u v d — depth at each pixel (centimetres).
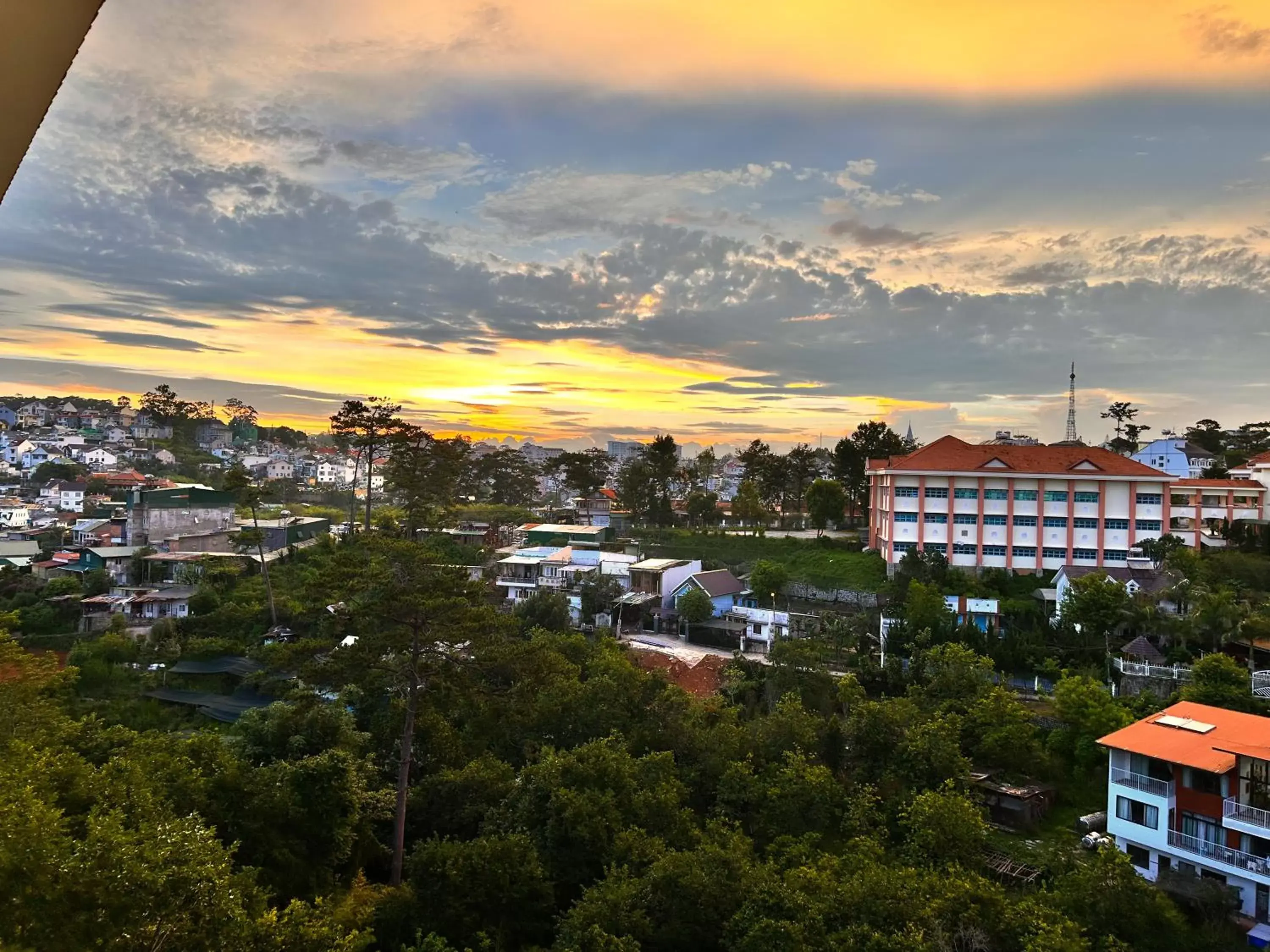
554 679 2945
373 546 2756
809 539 7456
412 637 2684
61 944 1224
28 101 221
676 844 2377
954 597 5119
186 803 2073
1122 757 2698
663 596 5984
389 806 2680
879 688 4238
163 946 1295
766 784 2738
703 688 4403
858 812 2583
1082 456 5978
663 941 1950
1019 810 3089
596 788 2488
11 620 3247
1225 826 2442
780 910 1830
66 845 1348
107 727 3403
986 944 1755
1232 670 3547
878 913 1823
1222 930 2164
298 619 4650
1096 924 2039
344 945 1521
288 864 2170
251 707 3666
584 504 10044
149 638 4434
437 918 2111
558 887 2312
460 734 3192
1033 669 4278
